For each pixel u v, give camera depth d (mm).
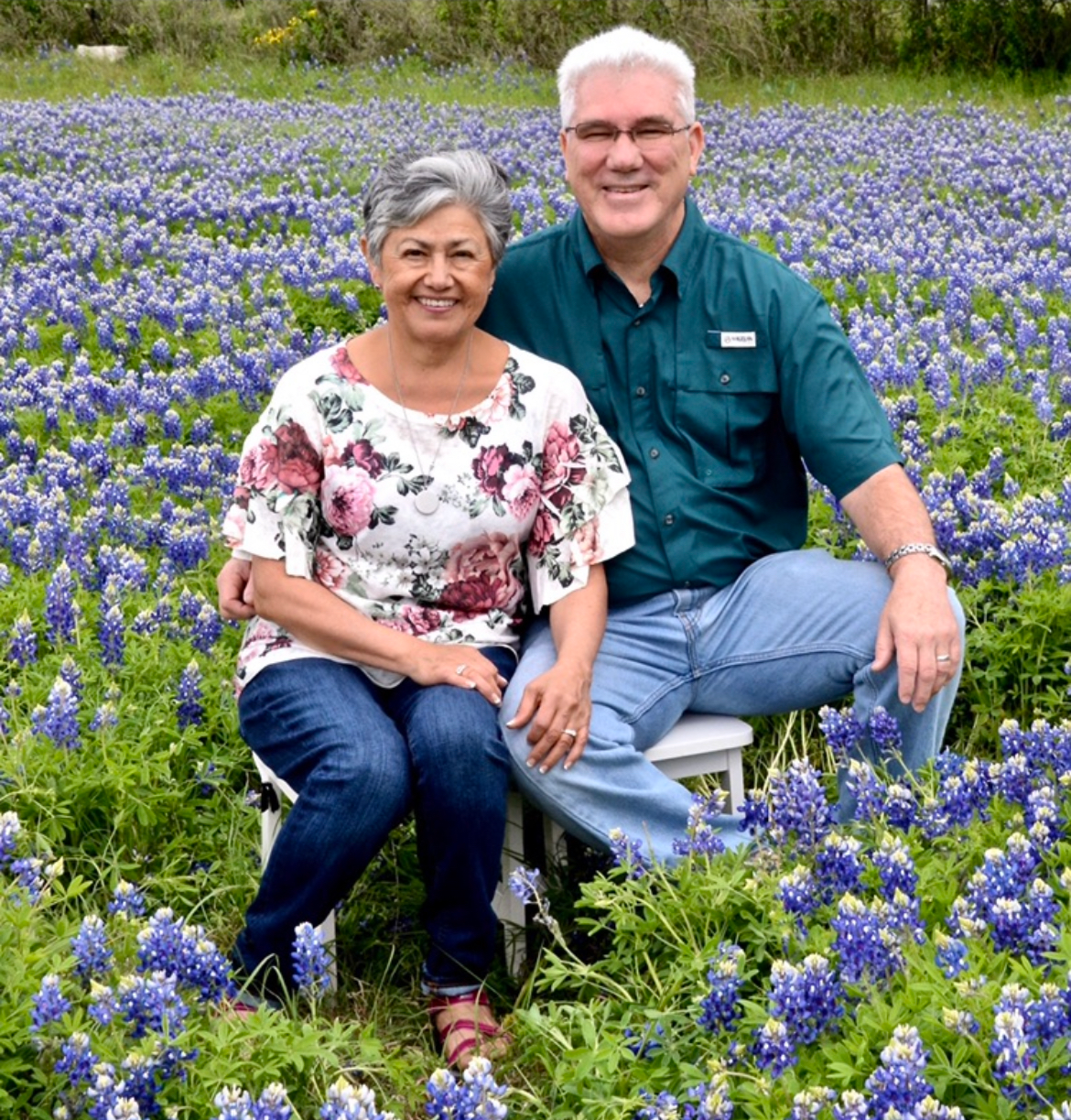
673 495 4418
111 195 13672
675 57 4246
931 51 21406
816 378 4391
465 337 4090
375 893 4395
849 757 4188
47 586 5711
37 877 3824
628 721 4238
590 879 4320
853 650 4234
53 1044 3244
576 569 4180
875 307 10133
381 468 4016
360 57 24922
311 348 9430
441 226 3889
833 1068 3074
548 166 15344
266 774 4258
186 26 26062
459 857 3754
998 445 6910
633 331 4453
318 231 12773
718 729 4371
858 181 14383
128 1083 3121
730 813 4422
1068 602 4957
